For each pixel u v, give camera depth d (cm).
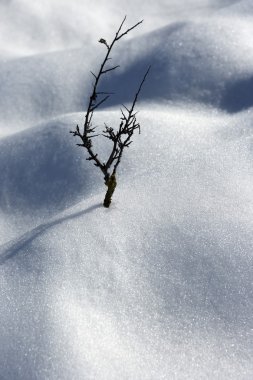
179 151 292
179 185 247
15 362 180
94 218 227
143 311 196
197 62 388
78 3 529
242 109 353
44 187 290
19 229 275
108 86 400
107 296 200
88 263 209
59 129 314
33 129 325
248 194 238
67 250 214
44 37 495
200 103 366
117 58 417
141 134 306
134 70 404
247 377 176
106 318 193
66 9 520
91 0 536
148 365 180
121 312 195
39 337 185
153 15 524
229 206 231
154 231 220
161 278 205
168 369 179
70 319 189
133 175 277
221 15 436
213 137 302
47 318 190
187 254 211
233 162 263
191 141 301
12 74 414
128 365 179
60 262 210
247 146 276
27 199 288
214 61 386
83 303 196
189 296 200
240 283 201
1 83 407
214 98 367
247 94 363
